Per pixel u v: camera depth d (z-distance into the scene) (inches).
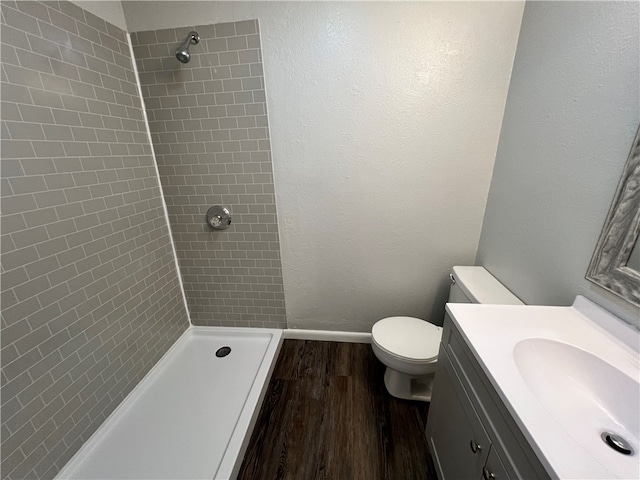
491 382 26.0
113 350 51.4
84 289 45.1
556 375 29.6
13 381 35.9
